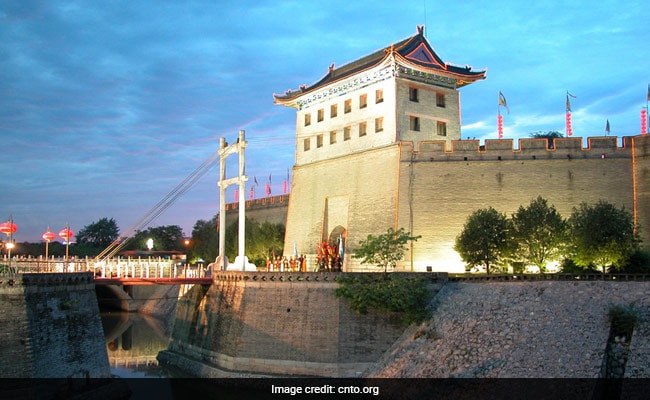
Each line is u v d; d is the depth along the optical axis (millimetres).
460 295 49031
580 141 62750
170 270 72125
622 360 38094
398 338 49031
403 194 65062
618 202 60969
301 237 77375
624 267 51688
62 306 44656
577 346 39344
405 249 59500
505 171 63469
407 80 69500
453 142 65000
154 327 85688
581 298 43375
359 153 71250
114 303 102688
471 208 63344
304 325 50781
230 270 56375
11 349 40562
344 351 49344
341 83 74562
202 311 59031
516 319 44031
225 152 63375
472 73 73750
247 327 52406
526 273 51031
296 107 82125
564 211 61688
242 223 59938
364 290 48969
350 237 69750
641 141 61031
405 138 68250
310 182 77562
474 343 43719
